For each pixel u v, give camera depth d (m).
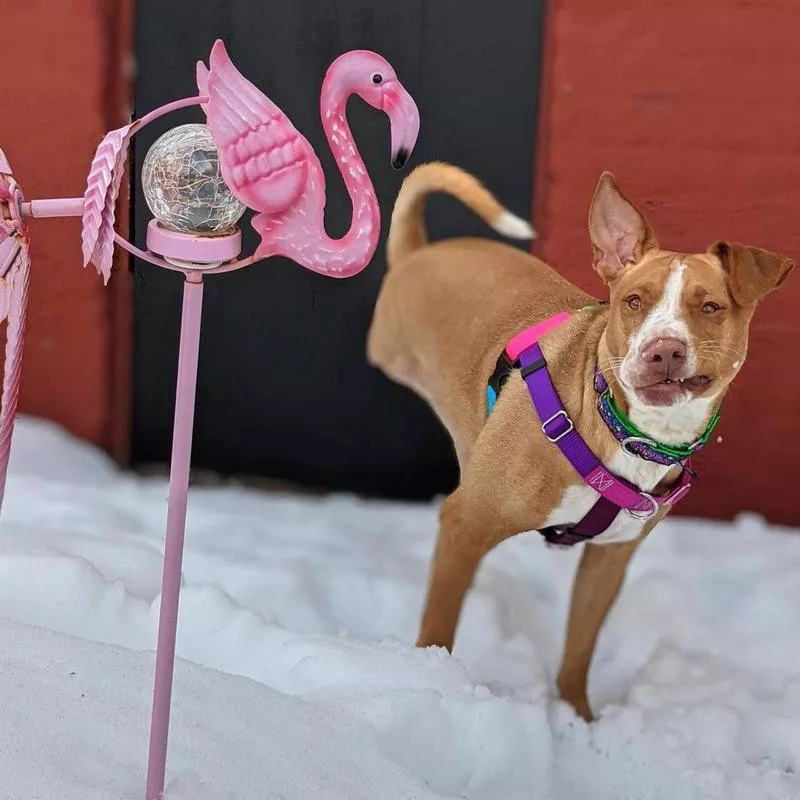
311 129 1.68
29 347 1.79
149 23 1.65
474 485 1.30
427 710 1.22
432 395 1.63
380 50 1.67
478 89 1.70
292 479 1.88
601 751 1.35
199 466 1.88
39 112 1.67
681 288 1.17
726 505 1.84
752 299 1.18
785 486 1.82
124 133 0.91
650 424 1.20
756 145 1.69
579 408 1.24
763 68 1.66
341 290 1.77
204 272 0.92
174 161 0.89
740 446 1.81
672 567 1.71
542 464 1.26
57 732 1.05
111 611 1.33
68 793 0.98
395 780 1.11
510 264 1.53
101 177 0.91
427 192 1.66
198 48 1.66
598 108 1.68
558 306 1.43
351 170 0.94
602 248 1.28
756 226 1.72
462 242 1.63
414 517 1.84
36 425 1.82
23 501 1.67
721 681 1.47
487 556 1.69
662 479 1.26
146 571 1.50
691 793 1.30
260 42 1.66
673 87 1.67
